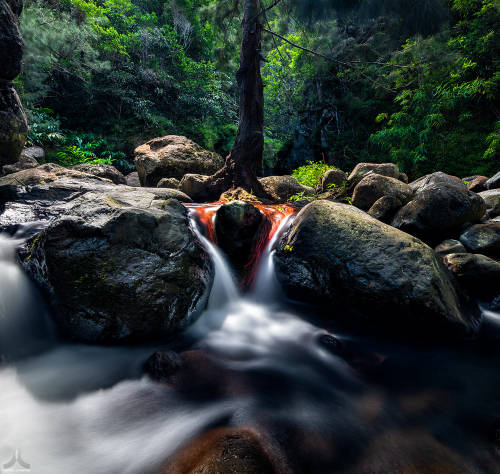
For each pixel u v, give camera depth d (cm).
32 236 338
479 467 163
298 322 329
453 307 290
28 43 1081
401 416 202
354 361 265
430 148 1090
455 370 256
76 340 249
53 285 259
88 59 1468
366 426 191
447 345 286
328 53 894
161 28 2050
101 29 1516
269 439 171
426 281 287
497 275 328
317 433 181
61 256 263
